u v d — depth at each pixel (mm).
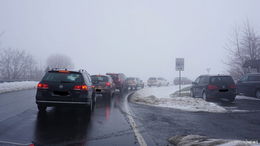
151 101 13234
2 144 4820
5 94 15766
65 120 7469
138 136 5750
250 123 7527
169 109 10539
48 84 7910
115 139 5465
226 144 4676
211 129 6625
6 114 8172
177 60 16875
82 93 7961
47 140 5250
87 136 5668
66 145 4922
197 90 15617
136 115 8773
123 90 24891
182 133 6109
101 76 15305
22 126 6473
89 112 8500
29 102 11555
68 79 8188
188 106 11461
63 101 7836
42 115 8148
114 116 8461
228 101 14203
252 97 16359
